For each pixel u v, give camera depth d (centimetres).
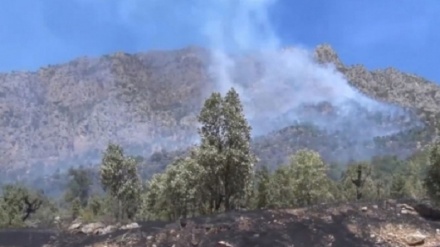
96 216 5291
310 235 2911
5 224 5478
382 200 3550
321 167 4912
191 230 2998
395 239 2952
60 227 4097
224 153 3525
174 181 4078
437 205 3441
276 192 4756
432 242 2958
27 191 6631
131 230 3247
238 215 3189
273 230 2959
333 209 3244
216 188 3647
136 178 4944
